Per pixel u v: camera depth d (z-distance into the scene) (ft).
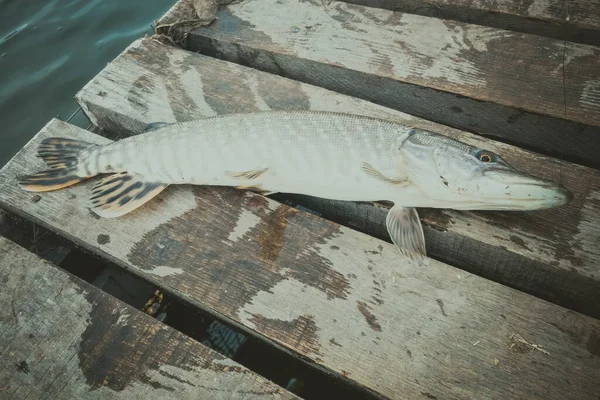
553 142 2.01
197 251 1.72
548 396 1.39
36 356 1.57
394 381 1.45
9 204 1.88
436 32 2.18
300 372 1.81
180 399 1.47
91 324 1.61
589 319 1.48
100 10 3.28
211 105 2.10
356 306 1.57
